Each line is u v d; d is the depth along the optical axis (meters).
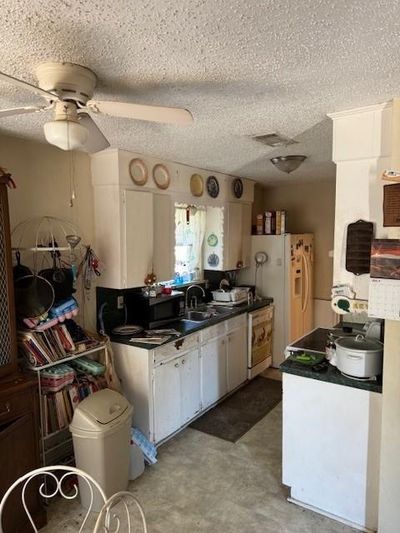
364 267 2.15
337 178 2.21
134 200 3.12
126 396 3.06
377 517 2.14
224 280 4.65
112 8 1.11
